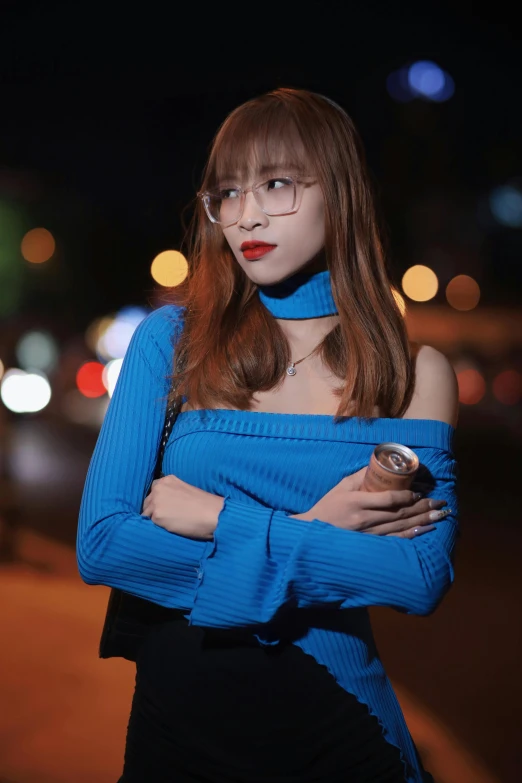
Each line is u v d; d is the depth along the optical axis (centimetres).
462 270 3862
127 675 475
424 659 527
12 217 3750
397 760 175
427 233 3791
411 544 178
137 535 176
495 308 3344
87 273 3866
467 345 2859
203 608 171
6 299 3762
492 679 496
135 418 186
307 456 182
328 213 188
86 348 2064
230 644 175
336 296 190
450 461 194
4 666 480
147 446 185
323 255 195
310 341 193
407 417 195
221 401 184
